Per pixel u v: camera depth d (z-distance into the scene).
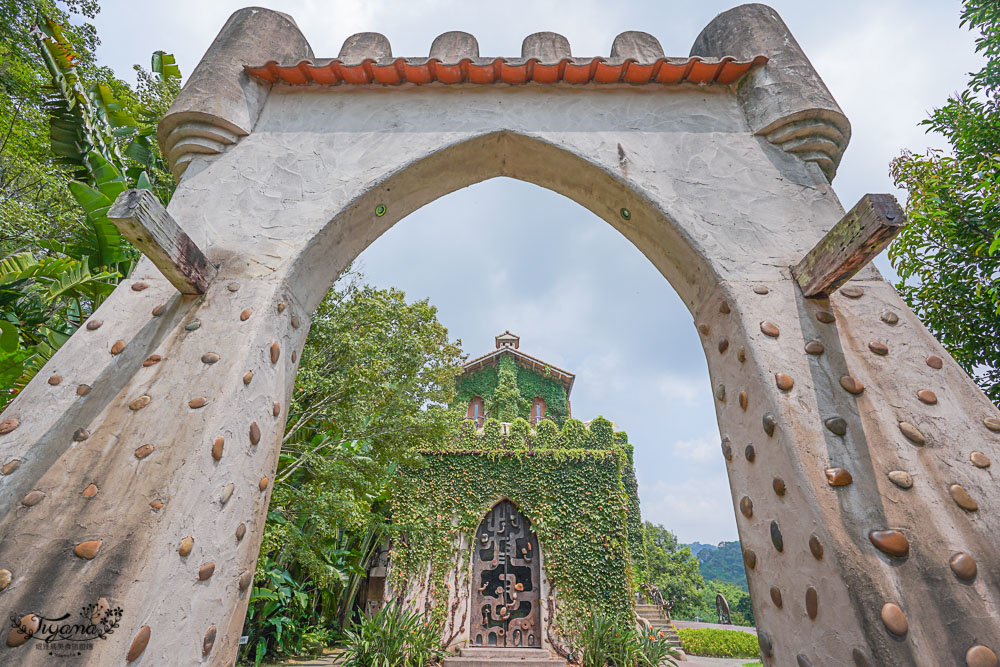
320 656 9.91
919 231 5.07
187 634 1.54
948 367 1.93
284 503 7.55
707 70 2.86
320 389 8.08
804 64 2.82
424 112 2.89
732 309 2.19
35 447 1.73
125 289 2.23
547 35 3.39
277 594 7.98
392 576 10.58
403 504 11.23
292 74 2.91
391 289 9.95
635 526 13.58
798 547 1.71
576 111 2.87
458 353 10.51
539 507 11.20
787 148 2.66
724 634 14.97
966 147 5.08
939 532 1.54
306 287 2.48
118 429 1.80
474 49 3.31
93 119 5.59
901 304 2.15
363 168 2.65
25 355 3.73
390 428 8.60
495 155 2.91
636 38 3.33
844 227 1.86
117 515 1.59
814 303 2.15
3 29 8.82
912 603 1.42
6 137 7.68
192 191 2.54
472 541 10.89
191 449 1.75
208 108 2.65
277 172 2.63
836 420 1.81
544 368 18.36
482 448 12.05
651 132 2.77
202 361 1.98
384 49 3.30
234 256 2.33
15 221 6.00
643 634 9.59
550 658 9.44
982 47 5.13
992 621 1.36
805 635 1.65
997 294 4.45
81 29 10.15
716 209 2.46
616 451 11.75
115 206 1.71
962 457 1.70
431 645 8.85
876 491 1.64
